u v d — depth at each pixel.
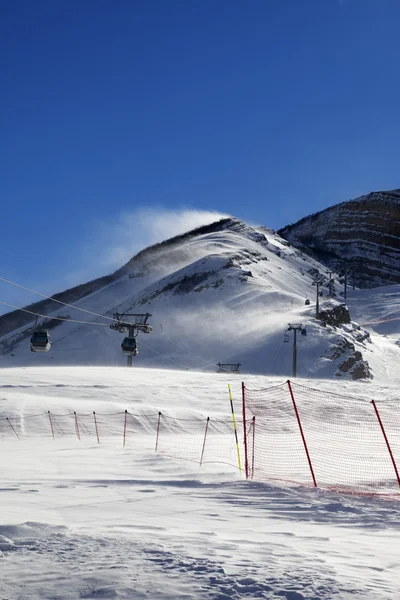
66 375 61.66
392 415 50.16
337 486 15.21
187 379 63.91
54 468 18.02
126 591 3.93
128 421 41.91
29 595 3.85
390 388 67.44
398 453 25.81
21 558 4.89
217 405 52.75
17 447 28.19
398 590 4.17
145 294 191.50
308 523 8.85
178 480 14.71
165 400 53.22
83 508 9.57
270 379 68.06
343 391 62.91
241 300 167.00
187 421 44.03
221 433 41.34
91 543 5.55
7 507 9.20
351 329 132.25
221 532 7.25
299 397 57.00
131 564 4.67
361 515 9.77
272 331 125.88
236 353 119.19
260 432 40.69
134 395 53.91
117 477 15.79
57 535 5.89
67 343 159.12
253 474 18.28
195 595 3.87
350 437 35.16
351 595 3.96
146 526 7.42
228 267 192.50
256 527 8.10
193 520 8.62
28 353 156.50
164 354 133.62
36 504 9.85
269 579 4.29
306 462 22.30
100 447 28.22
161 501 11.03
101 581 4.15
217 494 12.48
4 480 14.47
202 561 4.84
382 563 5.41
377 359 124.88
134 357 137.38
